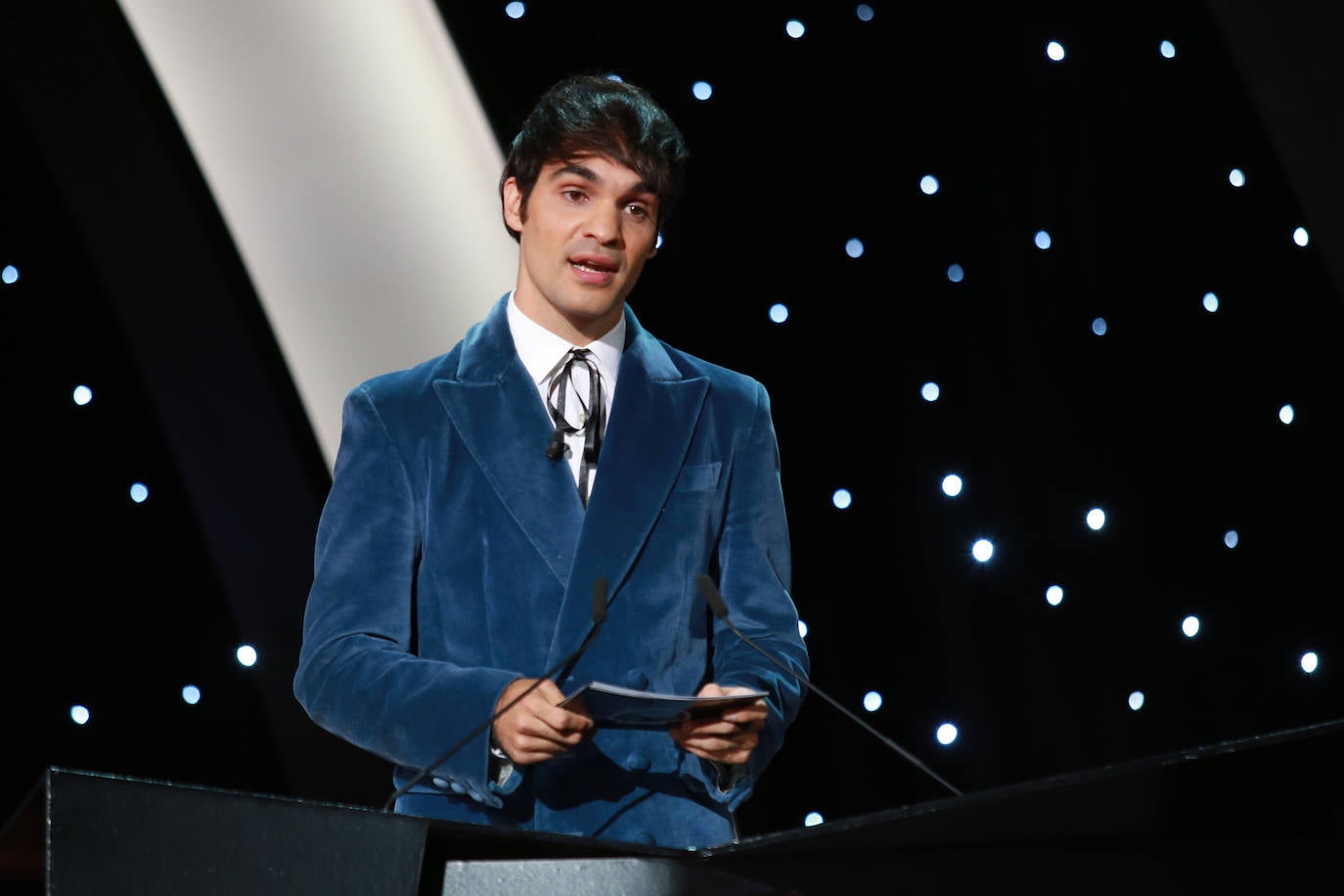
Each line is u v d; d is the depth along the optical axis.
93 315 10.12
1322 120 12.19
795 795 10.16
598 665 5.77
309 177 10.16
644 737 5.79
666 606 5.96
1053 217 11.01
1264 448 11.62
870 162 10.57
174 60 10.14
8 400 10.03
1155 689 10.87
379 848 3.90
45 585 10.01
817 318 10.35
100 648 9.99
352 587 5.95
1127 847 4.05
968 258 10.71
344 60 10.19
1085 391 10.91
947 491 10.23
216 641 10.06
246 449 10.11
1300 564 11.64
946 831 3.82
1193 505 11.27
